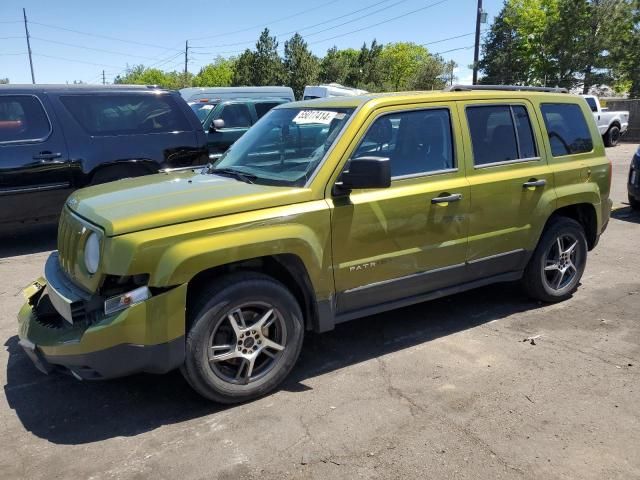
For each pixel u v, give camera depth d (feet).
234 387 11.14
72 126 23.95
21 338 11.14
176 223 10.26
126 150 25.07
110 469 9.41
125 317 9.78
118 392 11.96
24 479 9.16
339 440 10.14
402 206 12.84
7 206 22.74
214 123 35.65
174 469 9.39
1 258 22.86
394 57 266.57
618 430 10.42
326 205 11.78
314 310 12.14
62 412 11.23
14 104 22.98
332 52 208.85
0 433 10.50
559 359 13.35
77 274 10.74
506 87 16.14
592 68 126.62
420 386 12.10
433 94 13.97
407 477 9.14
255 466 9.45
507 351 13.82
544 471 9.28
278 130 13.93
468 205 14.07
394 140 13.12
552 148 16.30
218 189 11.62
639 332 14.96
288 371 11.88
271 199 11.24
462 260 14.37
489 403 11.37
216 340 10.98
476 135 14.56
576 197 16.56
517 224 15.34
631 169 30.96
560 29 125.49
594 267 21.13
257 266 11.82
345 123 12.52
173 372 12.87
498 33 149.38
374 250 12.65
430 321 15.83
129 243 9.80
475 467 9.37
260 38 188.55
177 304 10.11
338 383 12.28
